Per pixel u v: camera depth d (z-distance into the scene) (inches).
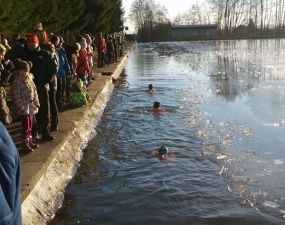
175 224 195.6
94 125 408.8
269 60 1241.4
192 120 424.8
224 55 1551.4
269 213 205.8
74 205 222.2
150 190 238.4
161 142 342.6
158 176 261.9
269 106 486.3
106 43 956.0
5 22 560.1
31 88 256.1
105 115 467.8
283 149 313.3
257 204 216.4
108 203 223.0
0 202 67.7
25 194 194.5
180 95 600.7
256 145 326.3
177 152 313.4
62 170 261.6
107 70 828.6
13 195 71.1
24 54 275.6
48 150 262.8
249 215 203.3
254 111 459.5
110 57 962.7
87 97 446.9
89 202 225.3
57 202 222.8
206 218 201.0
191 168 275.7
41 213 201.3
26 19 645.3
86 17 1128.8
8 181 70.3
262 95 570.6
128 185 248.1
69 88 451.8
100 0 1334.9
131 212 210.5
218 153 307.6
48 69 279.1
